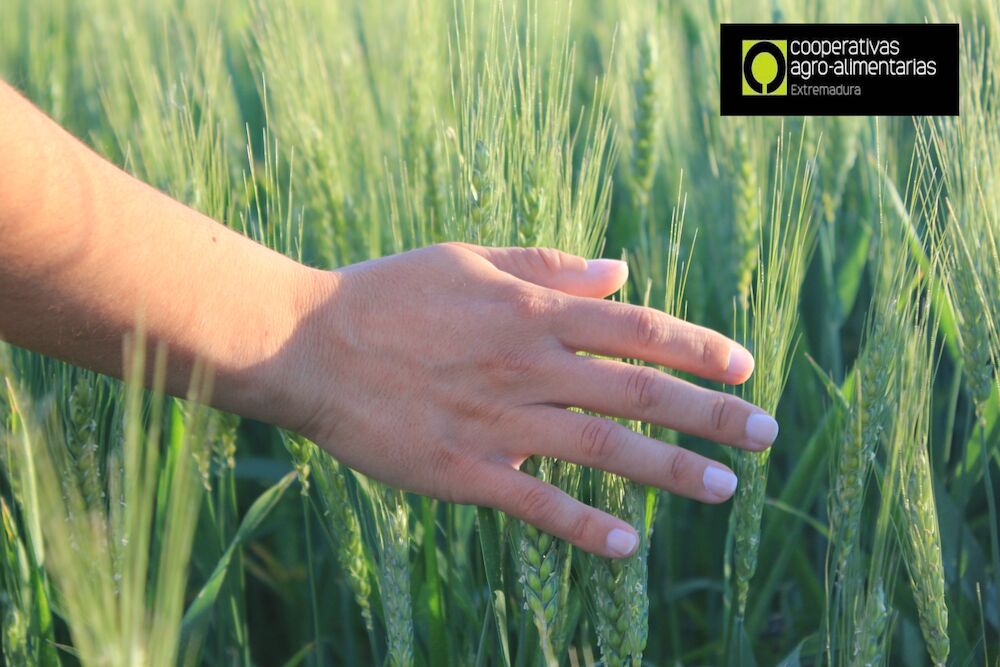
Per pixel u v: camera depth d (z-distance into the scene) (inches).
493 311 23.0
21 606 24.5
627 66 38.9
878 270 26.7
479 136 25.5
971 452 28.3
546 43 36.0
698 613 32.7
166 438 26.2
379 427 23.1
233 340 22.2
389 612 24.7
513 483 22.8
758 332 25.4
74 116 48.5
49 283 20.9
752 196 32.6
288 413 23.1
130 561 18.4
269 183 27.1
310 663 30.4
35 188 20.3
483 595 28.0
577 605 25.1
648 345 22.7
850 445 24.7
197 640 25.6
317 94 33.1
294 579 32.5
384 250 32.7
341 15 46.9
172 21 47.9
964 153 26.9
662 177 39.7
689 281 34.8
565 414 22.8
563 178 27.8
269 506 26.7
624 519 23.6
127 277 21.3
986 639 28.2
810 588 30.0
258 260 22.7
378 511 24.6
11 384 23.8
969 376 26.4
